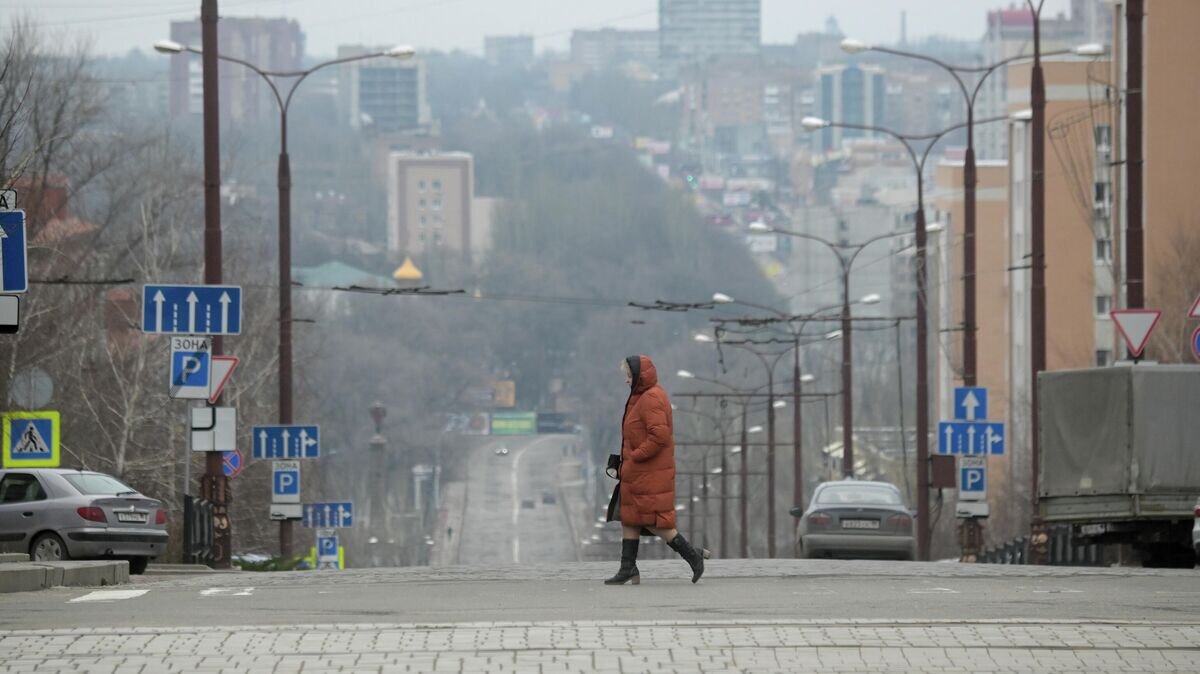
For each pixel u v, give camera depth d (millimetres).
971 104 113875
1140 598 39812
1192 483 73125
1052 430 75812
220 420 76375
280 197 108688
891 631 30812
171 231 150875
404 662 27391
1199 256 141375
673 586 43531
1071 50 96312
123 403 123125
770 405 162250
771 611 36125
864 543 84688
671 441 43344
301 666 27078
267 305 158000
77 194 155625
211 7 81125
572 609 36750
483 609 36969
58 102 140250
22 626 33188
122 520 67000
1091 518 74375
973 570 53281
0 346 105312
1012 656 28000
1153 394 73250
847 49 113188
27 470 67625
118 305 144500
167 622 34094
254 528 138875
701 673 26375
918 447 117062
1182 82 165375
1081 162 187375
